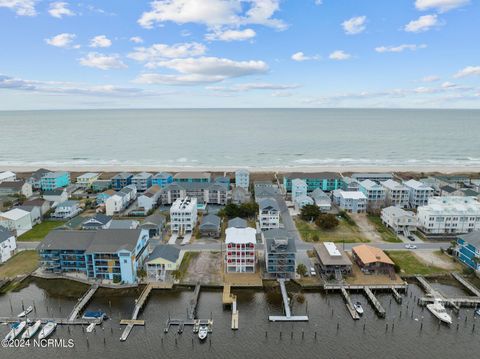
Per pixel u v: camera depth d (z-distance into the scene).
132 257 73.19
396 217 99.69
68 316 63.50
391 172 184.75
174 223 99.69
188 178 144.62
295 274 76.31
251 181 166.00
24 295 70.19
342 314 64.50
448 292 70.75
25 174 184.88
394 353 55.34
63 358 54.03
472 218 98.62
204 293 71.19
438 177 156.88
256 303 67.62
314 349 56.19
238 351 55.75
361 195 121.81
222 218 112.00
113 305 67.06
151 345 56.94
